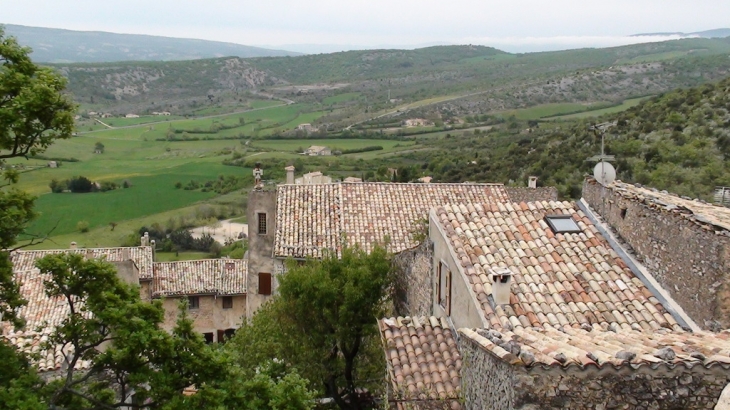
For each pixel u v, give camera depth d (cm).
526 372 810
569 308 1224
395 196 2977
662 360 818
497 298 1214
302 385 1314
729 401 682
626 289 1267
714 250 1095
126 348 1223
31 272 2511
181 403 1207
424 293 1694
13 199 1244
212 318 4172
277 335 2019
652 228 1302
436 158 7888
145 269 4088
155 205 8006
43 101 1214
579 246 1418
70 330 1291
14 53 1269
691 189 3189
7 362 1222
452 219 1548
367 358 1998
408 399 1144
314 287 1909
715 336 1003
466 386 1035
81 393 1283
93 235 6612
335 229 2741
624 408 810
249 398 1284
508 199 3036
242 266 4344
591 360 819
